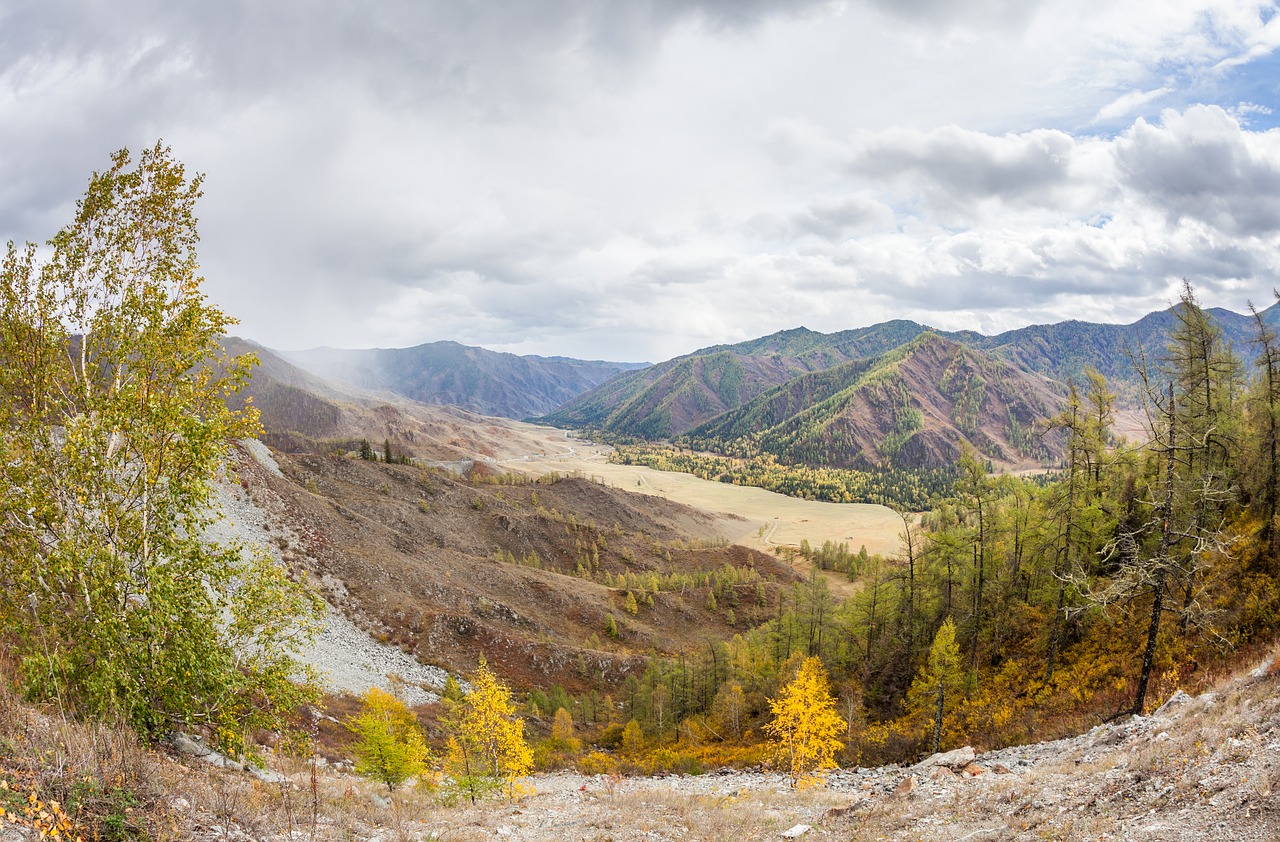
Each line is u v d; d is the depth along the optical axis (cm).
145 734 1522
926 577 5759
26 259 1675
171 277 1845
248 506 9131
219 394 1834
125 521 1641
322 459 17525
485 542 17550
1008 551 5278
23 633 1515
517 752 3309
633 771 5462
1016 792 1803
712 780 4162
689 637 13638
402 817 1939
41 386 1666
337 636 7731
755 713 6469
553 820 2344
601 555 19288
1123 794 1494
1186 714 2119
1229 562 3522
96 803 1072
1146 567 2780
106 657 1513
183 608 1602
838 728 3628
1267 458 3709
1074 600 4197
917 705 4709
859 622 6259
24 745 1111
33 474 1562
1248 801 1211
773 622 8769
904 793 2159
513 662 9275
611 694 9494
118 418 1605
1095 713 3186
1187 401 3628
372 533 11275
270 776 1852
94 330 1728
